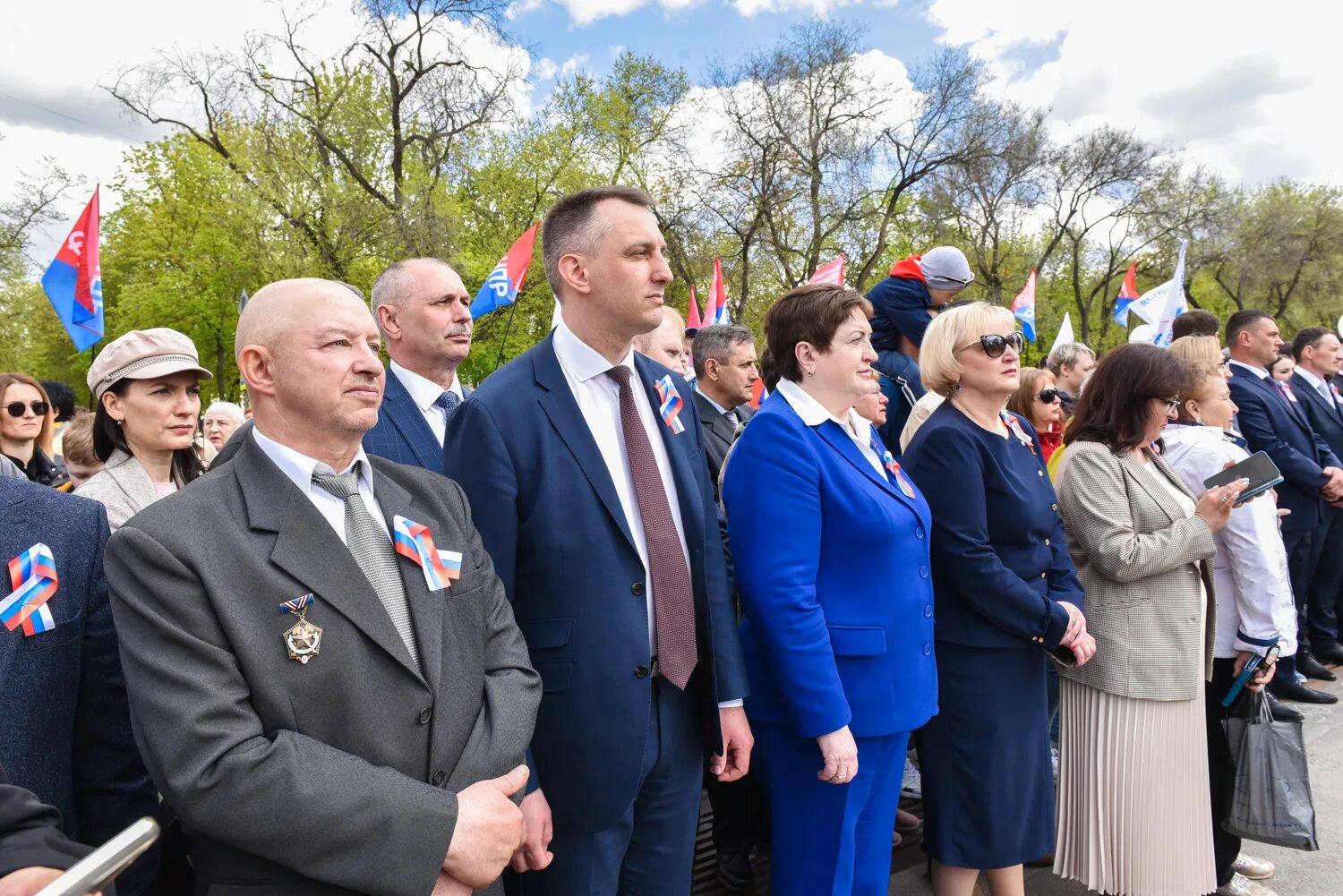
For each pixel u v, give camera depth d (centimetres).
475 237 2069
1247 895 294
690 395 221
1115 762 266
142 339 244
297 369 145
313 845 125
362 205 1852
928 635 227
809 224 2461
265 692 132
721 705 205
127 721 174
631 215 190
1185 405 345
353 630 140
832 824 216
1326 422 571
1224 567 302
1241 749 276
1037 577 248
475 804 139
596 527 183
